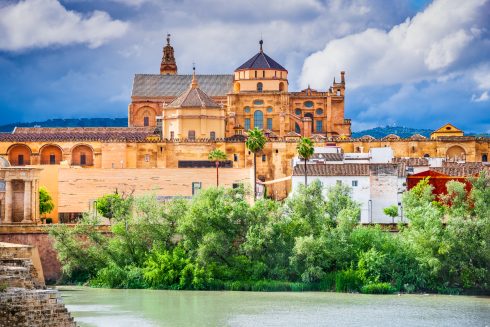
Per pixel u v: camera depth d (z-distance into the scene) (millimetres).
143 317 157125
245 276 188500
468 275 183125
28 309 119562
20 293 121000
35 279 145750
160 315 159125
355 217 191375
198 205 192750
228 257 190625
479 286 183250
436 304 170875
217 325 151750
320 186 199750
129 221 195250
